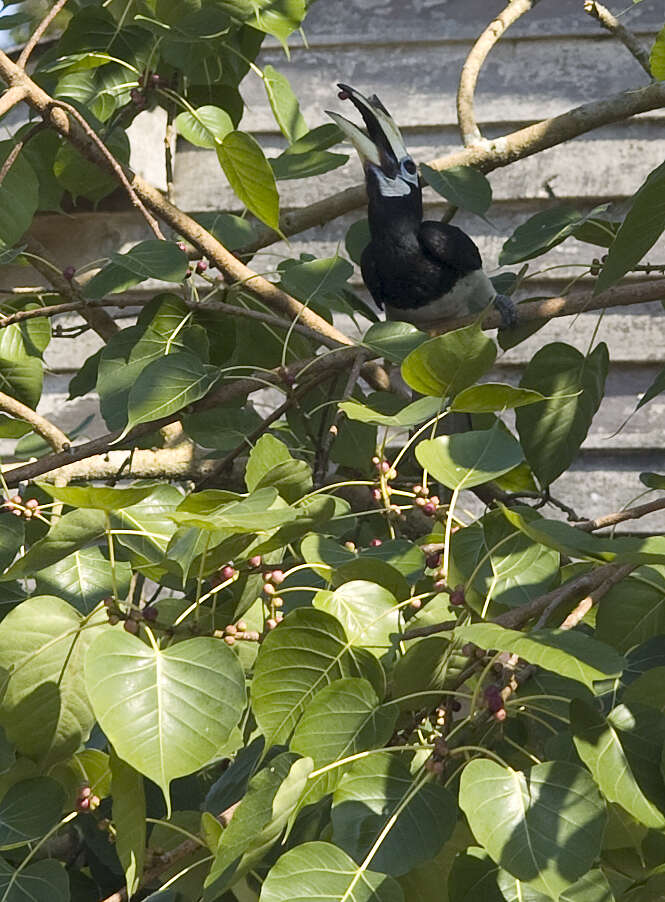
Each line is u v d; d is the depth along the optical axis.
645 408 4.87
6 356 3.35
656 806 1.58
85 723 1.88
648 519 4.81
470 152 3.58
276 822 1.55
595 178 5.02
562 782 1.52
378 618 1.75
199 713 1.54
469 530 1.93
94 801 1.82
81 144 2.69
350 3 5.29
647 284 2.79
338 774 1.62
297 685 1.72
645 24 5.11
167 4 3.09
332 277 2.87
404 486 3.23
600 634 1.95
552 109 5.12
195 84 3.61
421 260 3.77
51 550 1.90
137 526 2.30
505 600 1.86
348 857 1.50
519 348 4.99
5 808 1.80
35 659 1.85
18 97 2.57
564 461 2.80
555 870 1.45
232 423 3.00
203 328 2.80
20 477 2.62
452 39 5.21
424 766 1.60
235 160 2.78
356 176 5.19
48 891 1.70
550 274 5.01
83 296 2.87
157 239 2.77
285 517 1.59
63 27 4.38
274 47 5.29
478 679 1.69
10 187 2.70
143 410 2.39
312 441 3.13
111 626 1.77
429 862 1.67
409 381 1.99
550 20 5.16
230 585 1.88
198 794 2.35
